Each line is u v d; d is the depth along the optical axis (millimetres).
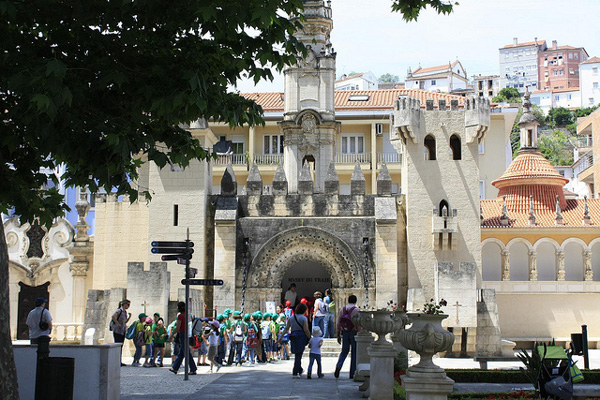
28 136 19547
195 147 22391
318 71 58938
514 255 51219
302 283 54938
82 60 19594
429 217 46062
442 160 46562
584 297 49562
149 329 33656
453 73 190500
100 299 42656
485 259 51250
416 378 15727
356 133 71750
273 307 44281
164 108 18531
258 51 19766
